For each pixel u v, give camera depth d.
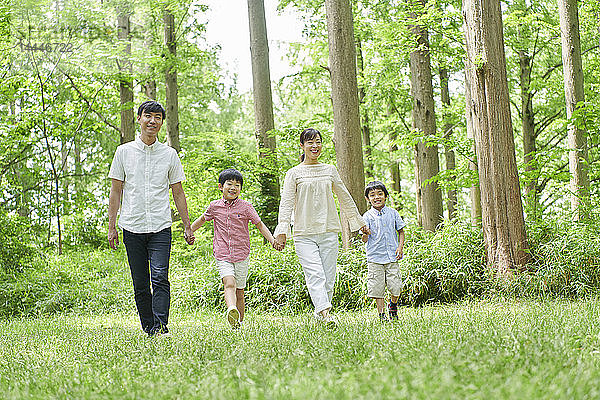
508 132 9.08
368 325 5.23
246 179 14.87
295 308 9.00
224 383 2.46
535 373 2.30
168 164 5.91
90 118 18.56
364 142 20.77
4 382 3.07
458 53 15.30
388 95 18.84
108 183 23.52
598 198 11.03
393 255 6.50
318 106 23.19
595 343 3.17
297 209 6.00
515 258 8.84
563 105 18.31
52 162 18.00
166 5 17.30
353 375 2.29
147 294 5.84
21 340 5.83
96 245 19.81
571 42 12.13
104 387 2.67
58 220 17.45
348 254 9.70
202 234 14.16
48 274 12.73
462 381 2.19
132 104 16.62
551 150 10.74
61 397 2.49
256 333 4.77
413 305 8.70
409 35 14.61
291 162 15.34
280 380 2.38
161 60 17.00
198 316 8.72
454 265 8.92
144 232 5.73
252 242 13.53
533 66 19.06
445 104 17.89
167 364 3.13
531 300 7.88
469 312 5.61
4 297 11.51
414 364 2.54
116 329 6.67
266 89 15.07
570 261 8.49
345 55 11.22
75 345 4.77
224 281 6.19
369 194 6.60
